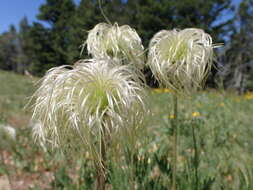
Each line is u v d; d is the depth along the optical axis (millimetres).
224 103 6074
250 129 4785
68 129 1460
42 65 30797
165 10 13906
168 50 2016
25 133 4934
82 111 1402
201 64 1951
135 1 7113
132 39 2400
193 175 2395
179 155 3484
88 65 1525
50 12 34594
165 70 1970
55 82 1469
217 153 3490
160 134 4293
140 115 1506
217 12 21156
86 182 2639
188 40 1953
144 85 1606
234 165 3217
